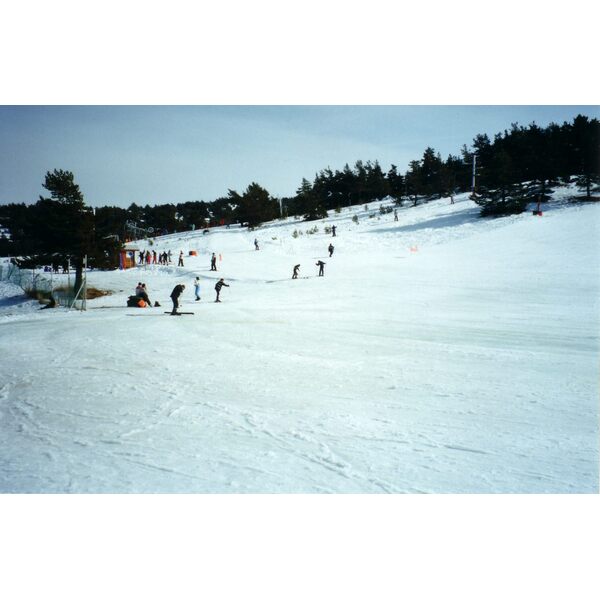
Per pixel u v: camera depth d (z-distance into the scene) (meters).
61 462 6.15
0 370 11.12
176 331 16.27
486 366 10.88
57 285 37.25
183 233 99.94
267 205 92.25
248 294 27.95
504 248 41.25
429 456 6.22
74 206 35.66
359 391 9.09
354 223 72.81
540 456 6.20
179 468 5.94
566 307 19.64
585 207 54.88
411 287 27.08
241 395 8.92
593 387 9.20
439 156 95.44
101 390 9.34
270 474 5.76
